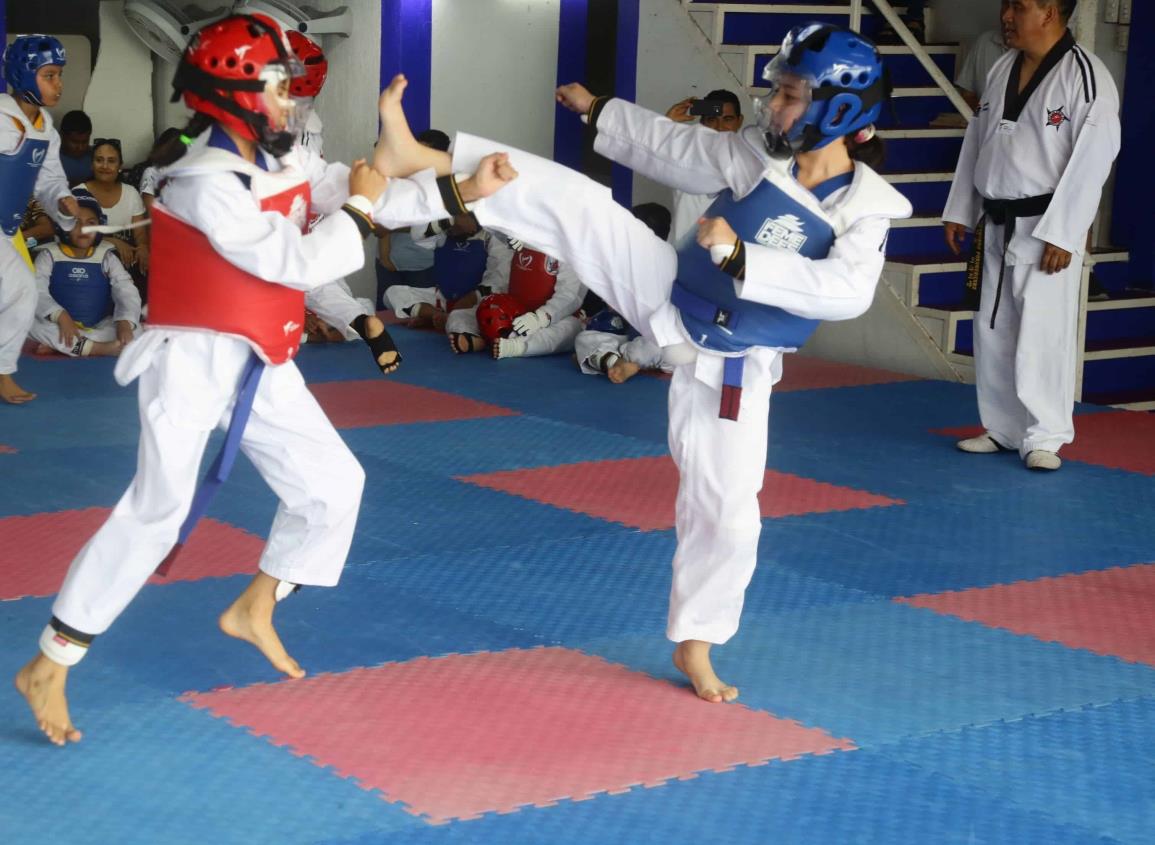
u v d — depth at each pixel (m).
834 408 8.24
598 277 3.71
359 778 3.51
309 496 3.70
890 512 6.19
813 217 3.61
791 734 3.88
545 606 4.85
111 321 9.33
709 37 10.43
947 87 9.12
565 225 3.63
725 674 4.30
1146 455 7.34
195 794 3.41
